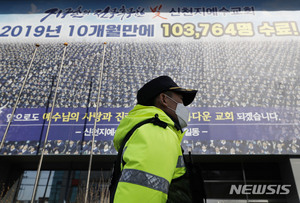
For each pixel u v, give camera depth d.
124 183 0.61
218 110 4.95
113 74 5.46
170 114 0.96
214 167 5.02
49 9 6.35
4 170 5.02
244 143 4.62
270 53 5.57
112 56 5.70
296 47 5.62
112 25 6.10
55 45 5.86
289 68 5.36
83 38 5.95
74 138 4.78
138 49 5.77
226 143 4.64
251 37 5.80
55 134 4.80
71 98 5.18
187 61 5.57
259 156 4.69
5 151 4.67
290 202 4.52
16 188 4.96
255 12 6.13
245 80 5.26
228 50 5.66
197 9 6.24
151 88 0.94
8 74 5.49
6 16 6.24
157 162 0.62
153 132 0.69
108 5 6.38
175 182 0.73
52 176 5.05
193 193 0.74
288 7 6.14
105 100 5.14
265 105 4.96
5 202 4.79
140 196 0.58
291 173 4.47
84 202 4.30
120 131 0.81
